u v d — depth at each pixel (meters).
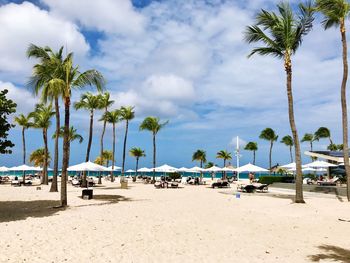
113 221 11.93
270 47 18.27
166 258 7.50
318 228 11.64
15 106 14.41
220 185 34.88
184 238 9.59
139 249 8.21
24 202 18.19
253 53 18.47
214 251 8.25
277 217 13.94
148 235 9.82
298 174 17.62
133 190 28.62
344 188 23.94
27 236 9.27
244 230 11.11
